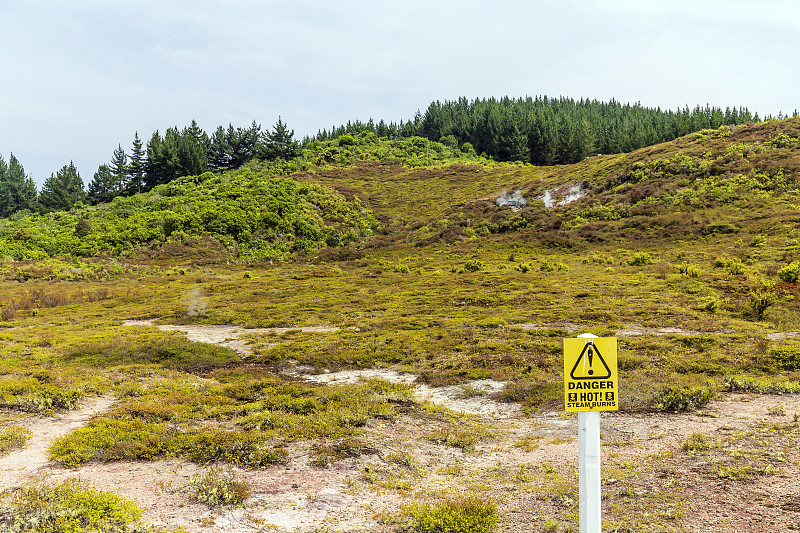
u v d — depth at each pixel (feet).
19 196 471.62
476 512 23.30
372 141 469.57
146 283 177.68
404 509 24.76
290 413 42.78
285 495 26.58
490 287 128.67
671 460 29.91
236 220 250.37
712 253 142.31
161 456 32.68
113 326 110.73
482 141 485.56
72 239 249.55
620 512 23.48
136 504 24.59
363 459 32.24
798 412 38.27
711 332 75.92
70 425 40.88
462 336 80.74
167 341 82.69
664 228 174.60
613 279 125.29
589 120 517.14
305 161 391.24
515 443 36.88
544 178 282.77
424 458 33.73
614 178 236.22
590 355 16.53
